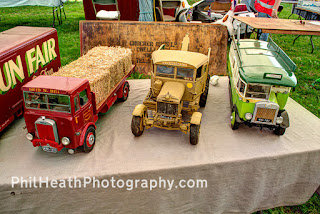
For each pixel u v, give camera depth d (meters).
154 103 5.64
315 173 5.43
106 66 6.07
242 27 13.34
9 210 4.54
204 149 5.20
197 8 16.41
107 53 6.99
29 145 5.26
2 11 21.45
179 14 13.55
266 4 9.80
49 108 4.61
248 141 5.47
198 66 5.35
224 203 5.33
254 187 5.25
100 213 4.89
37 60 6.65
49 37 7.21
